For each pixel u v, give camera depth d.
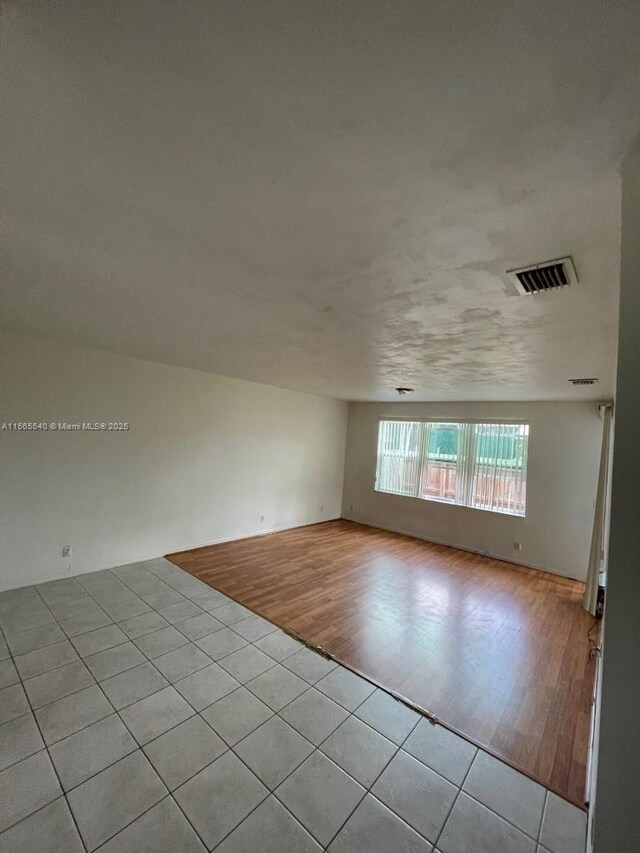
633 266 0.90
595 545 3.77
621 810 0.87
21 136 0.95
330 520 7.05
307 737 2.00
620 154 0.88
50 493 3.63
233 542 5.34
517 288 1.68
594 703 2.22
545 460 5.00
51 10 0.64
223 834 1.50
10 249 1.60
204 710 2.14
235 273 1.74
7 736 1.89
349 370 3.97
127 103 0.84
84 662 2.50
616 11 0.57
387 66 0.71
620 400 0.91
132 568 4.14
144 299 2.18
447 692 2.43
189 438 4.80
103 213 1.31
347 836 1.52
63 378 3.68
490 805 1.68
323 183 1.07
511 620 3.49
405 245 1.39
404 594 3.94
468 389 4.58
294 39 0.67
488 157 0.92
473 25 0.62
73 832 1.47
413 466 6.36
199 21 0.65
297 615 3.33
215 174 1.07
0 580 3.38
